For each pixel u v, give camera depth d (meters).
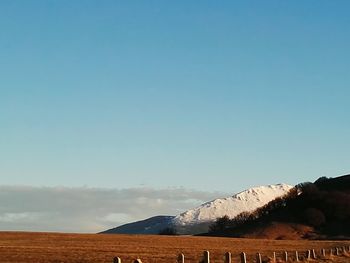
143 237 131.00
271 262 48.62
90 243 89.56
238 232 198.00
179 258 35.09
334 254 65.06
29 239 97.69
